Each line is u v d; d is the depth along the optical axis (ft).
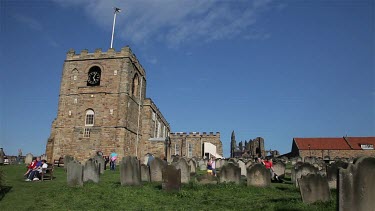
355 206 28.43
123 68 143.54
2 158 100.17
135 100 155.33
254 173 57.06
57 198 43.01
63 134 137.80
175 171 49.83
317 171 62.39
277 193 51.21
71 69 146.41
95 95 140.77
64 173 80.89
